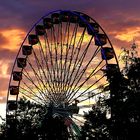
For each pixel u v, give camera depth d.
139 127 29.23
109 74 32.66
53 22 59.00
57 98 52.69
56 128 43.62
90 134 32.00
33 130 42.12
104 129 31.36
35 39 60.62
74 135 43.44
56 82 53.88
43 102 53.66
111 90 31.44
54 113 49.47
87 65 52.75
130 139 29.31
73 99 51.81
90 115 31.83
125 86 30.86
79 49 54.69
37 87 54.75
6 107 59.00
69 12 57.03
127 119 29.97
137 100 29.84
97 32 55.66
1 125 42.38
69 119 50.44
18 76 60.75
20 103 45.41
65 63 54.72
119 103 30.70
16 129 41.84
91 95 45.34
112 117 30.77
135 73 30.69
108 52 51.34
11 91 59.69
